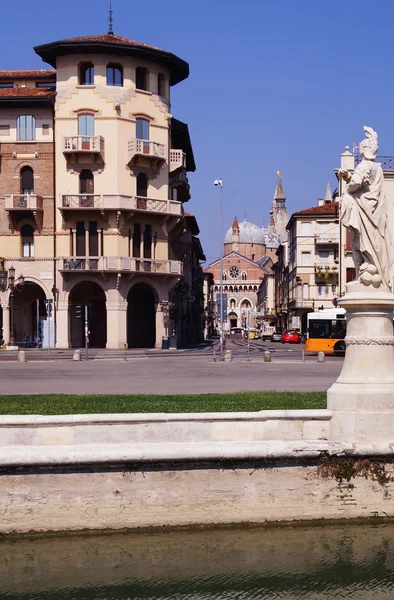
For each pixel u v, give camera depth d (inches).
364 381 497.0
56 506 463.5
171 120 2551.7
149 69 2402.8
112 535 462.3
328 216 3796.8
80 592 409.1
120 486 466.9
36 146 2347.4
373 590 408.8
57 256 2338.8
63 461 459.2
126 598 404.2
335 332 2304.4
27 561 439.8
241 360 1846.7
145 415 512.1
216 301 1824.6
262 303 7662.4
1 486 461.1
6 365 1599.4
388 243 520.1
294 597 403.2
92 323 2460.6
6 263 2342.5
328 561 434.6
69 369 1455.5
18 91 2410.2
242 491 472.7
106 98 2324.1
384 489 478.6
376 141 522.6
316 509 475.2
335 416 500.7
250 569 428.5
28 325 2468.0
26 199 2303.2
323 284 3821.4
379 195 517.3
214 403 691.4
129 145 2342.5
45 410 660.7
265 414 515.8
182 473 470.3
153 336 2554.1
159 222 2433.6
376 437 485.4
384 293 502.9
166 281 2442.2
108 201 2283.5
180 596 405.4
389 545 452.1
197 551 447.5
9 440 505.0
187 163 3132.4
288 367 1517.0
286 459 474.0
